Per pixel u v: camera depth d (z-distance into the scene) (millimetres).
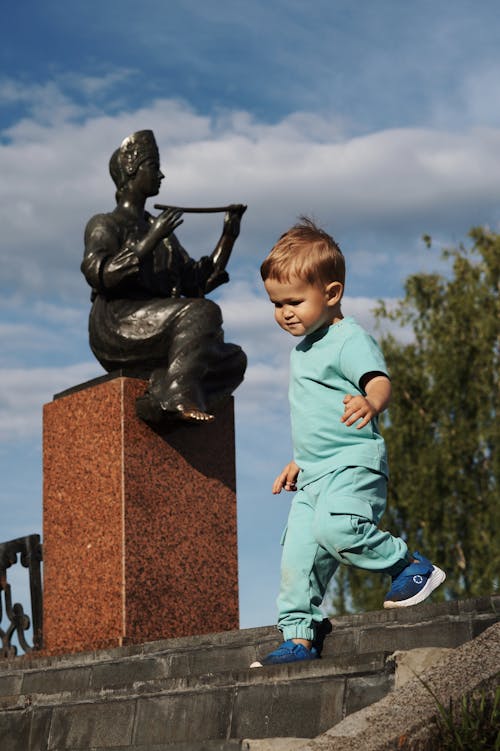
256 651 5188
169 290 7957
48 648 7484
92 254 7738
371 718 3473
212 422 7727
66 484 7629
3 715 5402
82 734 4918
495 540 24438
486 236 27297
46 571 7637
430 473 25344
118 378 7445
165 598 7191
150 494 7312
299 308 4879
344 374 4832
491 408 25656
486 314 26188
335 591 25016
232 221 8242
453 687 3510
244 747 3836
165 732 4543
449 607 4336
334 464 4734
